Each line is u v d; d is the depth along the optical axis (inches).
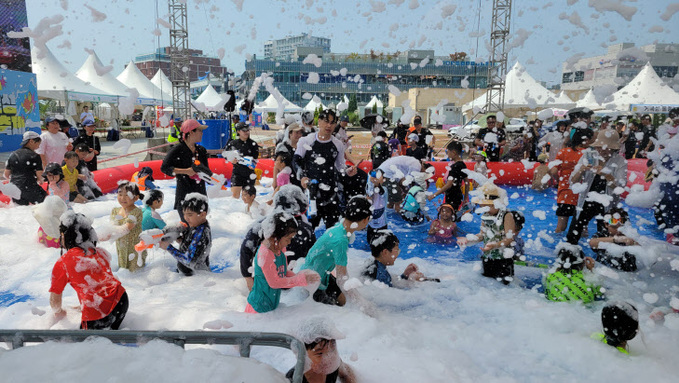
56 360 57.1
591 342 118.8
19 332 65.6
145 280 166.2
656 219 243.3
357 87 1648.6
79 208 269.9
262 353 107.6
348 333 119.1
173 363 57.9
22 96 657.6
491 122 390.0
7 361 56.4
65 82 717.9
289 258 167.6
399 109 1547.7
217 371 56.7
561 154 231.3
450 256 209.6
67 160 277.3
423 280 173.3
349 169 215.0
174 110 634.8
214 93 1007.0
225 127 553.3
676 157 227.9
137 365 56.9
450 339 125.0
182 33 612.1
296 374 59.6
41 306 139.4
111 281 119.6
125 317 128.3
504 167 387.5
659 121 520.7
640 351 117.9
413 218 265.4
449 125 1344.7
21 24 650.2
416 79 1594.5
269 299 129.0
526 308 144.4
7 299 151.2
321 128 201.8
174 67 620.1
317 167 204.5
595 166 222.7
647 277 170.6
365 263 167.0
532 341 123.3
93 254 119.2
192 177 208.5
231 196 314.7
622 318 112.4
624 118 482.6
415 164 272.8
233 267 191.9
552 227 256.7
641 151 418.3
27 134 254.5
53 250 193.5
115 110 1029.8
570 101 677.3
